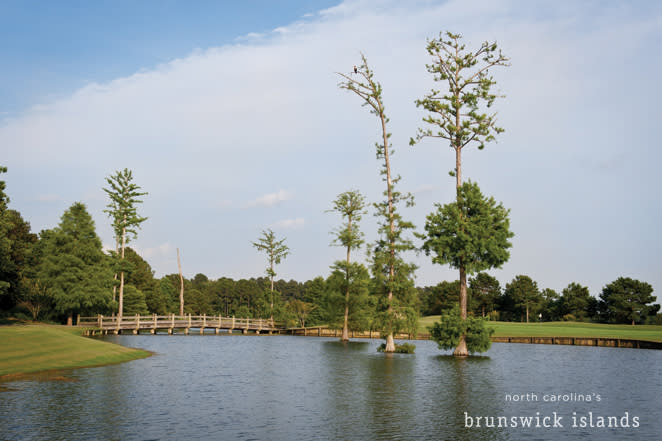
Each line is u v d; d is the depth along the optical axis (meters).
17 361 28.36
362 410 19.69
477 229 40.28
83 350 33.75
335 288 66.62
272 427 16.69
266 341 63.31
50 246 68.44
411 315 44.97
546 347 57.22
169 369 31.00
